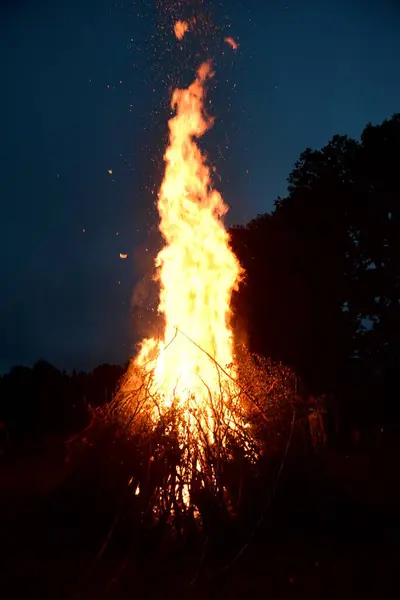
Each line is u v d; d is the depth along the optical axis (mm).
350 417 19469
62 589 5383
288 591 5297
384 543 6492
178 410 7285
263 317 23375
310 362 23312
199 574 5648
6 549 6406
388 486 9508
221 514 6539
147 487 6730
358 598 5145
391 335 23766
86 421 17422
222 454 6953
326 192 24359
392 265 24078
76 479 7258
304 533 6672
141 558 6098
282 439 7449
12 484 10094
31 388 17812
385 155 23859
